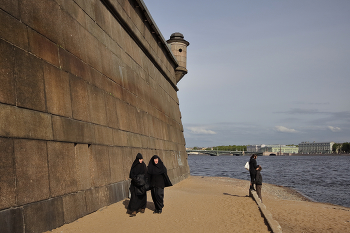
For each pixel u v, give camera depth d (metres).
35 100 7.03
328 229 12.04
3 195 5.71
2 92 6.09
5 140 5.97
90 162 9.28
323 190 31.08
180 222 8.56
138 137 14.23
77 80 9.14
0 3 6.46
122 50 13.98
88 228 7.34
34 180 6.59
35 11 7.68
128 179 11.97
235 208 10.97
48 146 7.25
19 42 6.83
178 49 28.33
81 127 8.89
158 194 9.43
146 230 7.52
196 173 53.56
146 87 17.20
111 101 11.63
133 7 15.87
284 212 15.28
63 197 7.53
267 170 69.00
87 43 10.38
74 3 9.91
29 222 6.23
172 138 22.72
